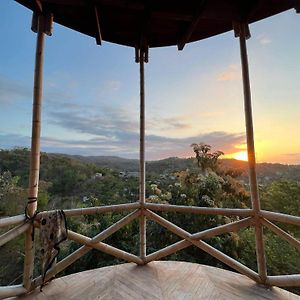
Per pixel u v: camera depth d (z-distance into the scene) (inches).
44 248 82.4
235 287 88.7
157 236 173.2
